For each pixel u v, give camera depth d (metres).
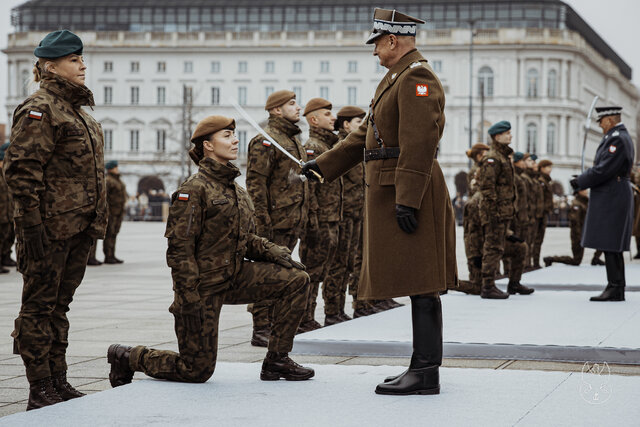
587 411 4.76
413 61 5.32
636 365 6.52
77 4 94.19
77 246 5.29
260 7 92.56
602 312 9.08
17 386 6.00
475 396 5.16
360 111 9.85
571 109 87.00
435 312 5.30
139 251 24.48
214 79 89.62
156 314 10.03
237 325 9.11
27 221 4.92
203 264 5.49
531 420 4.57
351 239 9.66
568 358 6.71
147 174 89.94
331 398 5.13
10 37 92.44
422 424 4.50
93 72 91.00
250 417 4.68
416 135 5.13
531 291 11.16
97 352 7.34
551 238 36.12
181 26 93.50
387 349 7.01
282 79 88.88
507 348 6.84
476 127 86.44
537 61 86.12
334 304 9.22
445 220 5.40
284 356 5.70
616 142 10.13
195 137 5.62
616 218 10.16
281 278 5.60
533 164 16.52
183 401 5.06
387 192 5.34
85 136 5.17
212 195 5.48
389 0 90.88
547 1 88.94
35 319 5.10
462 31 85.81
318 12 91.88
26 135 4.92
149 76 90.38
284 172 7.98
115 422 4.59
